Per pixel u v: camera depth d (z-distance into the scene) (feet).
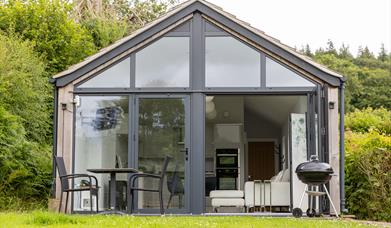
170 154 35.99
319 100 35.86
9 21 54.90
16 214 26.76
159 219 25.73
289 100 46.09
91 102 36.68
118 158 36.09
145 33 36.99
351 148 45.75
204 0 37.19
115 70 36.86
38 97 45.75
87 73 36.68
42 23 55.36
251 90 36.37
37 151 43.93
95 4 69.05
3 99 42.78
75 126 36.45
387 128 62.54
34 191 41.65
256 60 36.76
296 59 36.29
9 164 38.99
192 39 37.04
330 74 36.01
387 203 37.24
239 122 52.42
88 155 36.24
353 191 39.55
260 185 38.60
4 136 39.11
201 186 35.55
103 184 36.11
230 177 52.90
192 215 34.22
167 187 35.65
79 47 56.75
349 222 27.91
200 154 35.86
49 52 55.06
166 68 36.81
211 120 52.75
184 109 36.37
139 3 78.38
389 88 112.06
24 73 44.37
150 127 36.27
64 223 22.29
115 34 64.08
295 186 36.14
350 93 110.93
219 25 37.06
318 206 35.35
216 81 36.55
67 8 58.65
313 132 35.81
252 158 62.08
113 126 36.42
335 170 35.45
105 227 21.03
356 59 132.05
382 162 38.09
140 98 36.58
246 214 35.06
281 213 35.55
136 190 34.12
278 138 61.16
